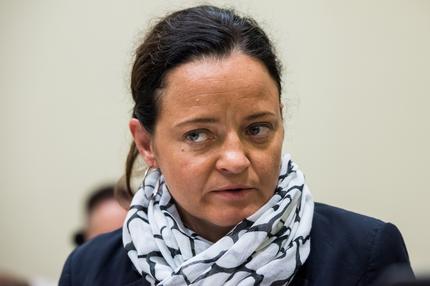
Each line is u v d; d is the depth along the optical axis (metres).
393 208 6.43
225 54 2.48
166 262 2.75
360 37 6.45
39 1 7.31
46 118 7.38
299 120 6.57
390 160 6.43
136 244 2.82
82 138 7.30
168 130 2.55
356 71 6.47
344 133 6.50
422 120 6.36
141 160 3.12
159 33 2.63
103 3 7.15
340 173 6.52
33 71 7.38
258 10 6.47
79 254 3.08
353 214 2.81
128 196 3.37
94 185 7.27
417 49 6.35
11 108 7.43
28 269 7.49
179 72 2.50
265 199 2.57
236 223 2.57
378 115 6.45
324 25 6.51
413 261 6.39
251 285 2.51
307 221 2.68
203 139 2.48
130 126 2.81
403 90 6.39
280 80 2.68
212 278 2.53
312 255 2.69
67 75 7.30
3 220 7.52
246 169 2.46
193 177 2.49
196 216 2.61
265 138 2.51
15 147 7.46
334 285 2.60
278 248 2.59
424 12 6.33
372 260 2.63
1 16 7.37
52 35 7.31
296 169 2.81
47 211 7.43
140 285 2.84
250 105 2.45
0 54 7.41
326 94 6.52
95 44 7.20
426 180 6.37
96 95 7.23
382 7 6.40
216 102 2.43
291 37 6.55
